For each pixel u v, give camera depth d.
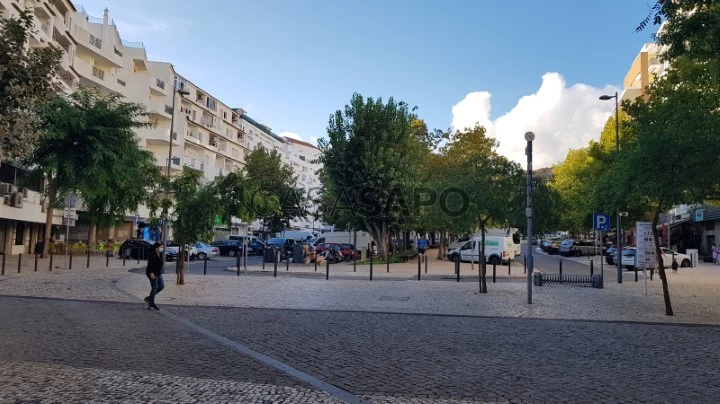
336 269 29.17
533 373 7.00
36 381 5.95
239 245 46.19
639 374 7.04
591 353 8.41
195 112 72.38
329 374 6.77
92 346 8.09
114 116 31.23
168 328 10.02
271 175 61.12
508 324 11.43
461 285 20.19
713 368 7.45
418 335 9.86
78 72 45.75
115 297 14.58
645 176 11.59
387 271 27.25
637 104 19.08
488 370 7.12
